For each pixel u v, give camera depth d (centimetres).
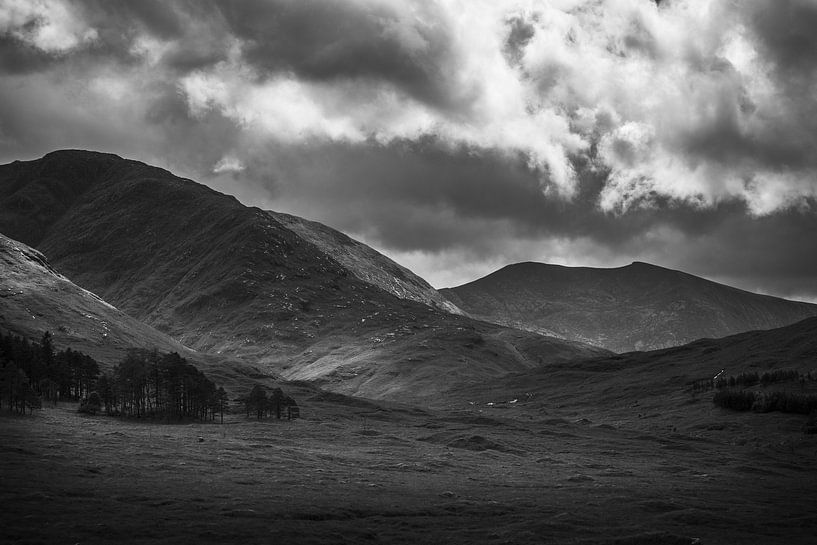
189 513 10525
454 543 10150
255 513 10931
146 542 8744
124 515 10025
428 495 14112
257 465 16325
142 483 12781
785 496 16762
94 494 11381
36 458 14125
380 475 16550
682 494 16275
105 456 15400
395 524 11206
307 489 13688
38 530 8838
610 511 13462
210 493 12362
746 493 16962
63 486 11650
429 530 10919
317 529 10138
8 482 11494
